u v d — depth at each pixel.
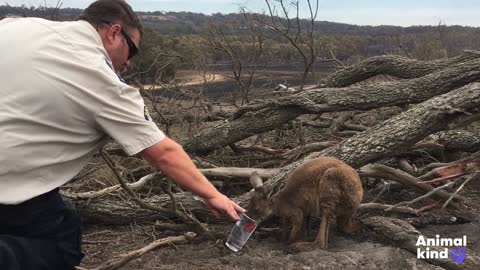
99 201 4.94
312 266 3.86
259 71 9.10
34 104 2.46
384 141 4.86
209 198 2.73
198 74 8.69
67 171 2.66
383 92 5.64
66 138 2.56
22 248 2.61
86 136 2.62
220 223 4.88
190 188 2.70
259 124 5.96
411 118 4.87
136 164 6.09
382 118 7.09
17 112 2.45
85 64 2.52
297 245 4.19
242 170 5.43
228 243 4.02
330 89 5.82
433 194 5.06
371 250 4.16
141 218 4.94
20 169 2.49
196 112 7.17
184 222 4.67
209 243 4.44
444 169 4.88
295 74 9.05
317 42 9.33
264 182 5.25
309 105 5.66
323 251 4.11
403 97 5.61
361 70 6.89
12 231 2.64
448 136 5.89
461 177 5.06
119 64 2.91
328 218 4.18
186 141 6.25
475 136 5.79
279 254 4.16
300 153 5.89
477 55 6.20
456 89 5.02
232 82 8.76
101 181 5.56
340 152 4.94
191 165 2.69
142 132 2.60
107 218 4.90
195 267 3.91
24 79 2.46
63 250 2.81
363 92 5.68
